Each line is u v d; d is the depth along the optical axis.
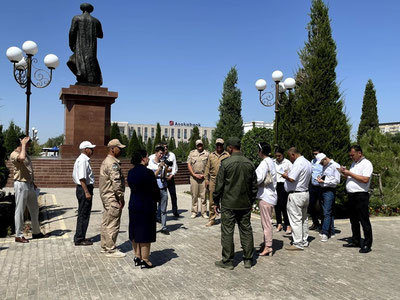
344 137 9.27
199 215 9.84
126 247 6.27
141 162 5.23
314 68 9.54
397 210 11.05
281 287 4.36
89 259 5.46
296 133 9.62
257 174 5.68
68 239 6.73
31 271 4.87
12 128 26.14
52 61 9.00
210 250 6.11
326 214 6.89
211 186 8.22
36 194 6.73
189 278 4.66
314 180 7.70
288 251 6.13
